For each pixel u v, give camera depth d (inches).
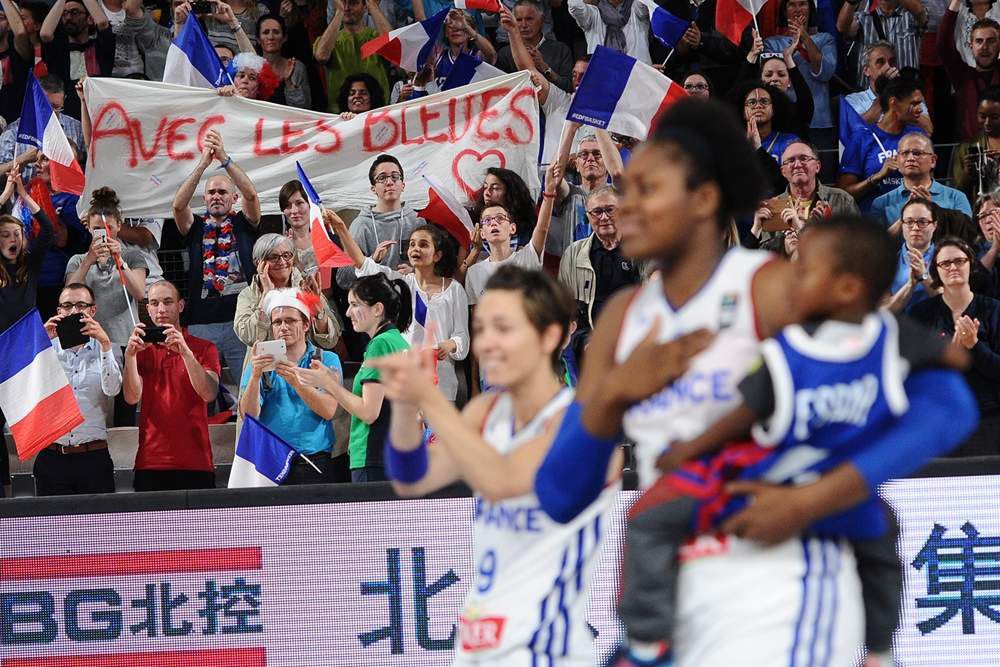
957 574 668.7
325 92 1406.3
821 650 325.1
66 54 1391.5
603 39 1370.6
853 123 1200.2
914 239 971.9
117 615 700.7
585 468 342.6
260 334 964.0
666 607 326.6
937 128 1422.2
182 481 898.7
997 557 667.4
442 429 380.8
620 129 968.9
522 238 1064.8
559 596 416.5
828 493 313.0
